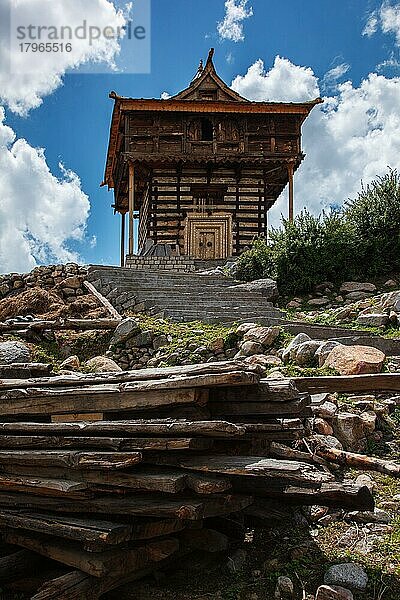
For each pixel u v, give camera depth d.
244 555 4.64
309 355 9.55
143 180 27.05
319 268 16.08
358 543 4.77
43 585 3.90
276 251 16.47
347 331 11.32
